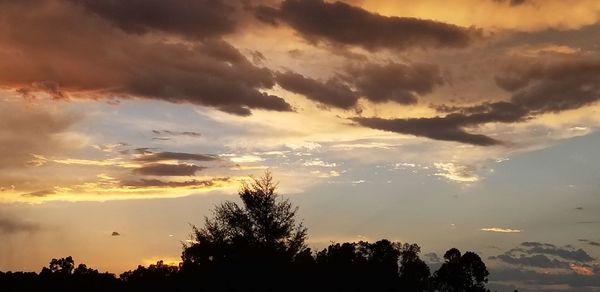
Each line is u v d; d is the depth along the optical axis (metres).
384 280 47.94
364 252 56.16
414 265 61.81
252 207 38.84
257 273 37.28
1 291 55.47
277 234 38.75
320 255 42.28
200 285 38.00
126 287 47.53
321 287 40.34
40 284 55.47
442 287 70.38
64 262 55.62
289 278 38.09
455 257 70.12
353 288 43.78
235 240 38.28
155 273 44.19
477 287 69.94
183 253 39.53
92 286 52.84
